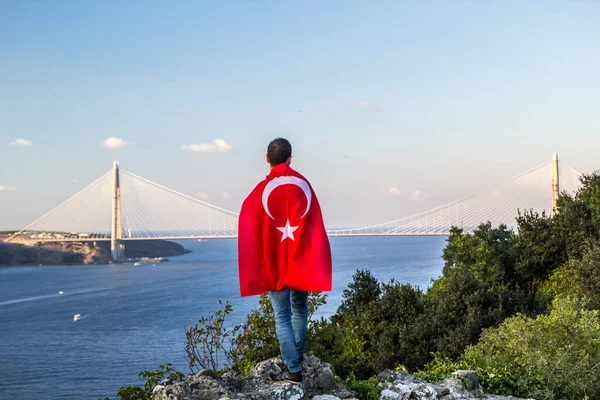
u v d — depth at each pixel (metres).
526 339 10.48
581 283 21.16
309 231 5.71
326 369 6.47
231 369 10.80
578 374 9.77
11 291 182.50
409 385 7.12
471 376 8.01
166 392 5.75
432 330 22.97
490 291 25.16
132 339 100.12
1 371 81.69
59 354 92.06
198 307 131.12
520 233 30.69
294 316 6.03
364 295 28.95
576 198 31.22
